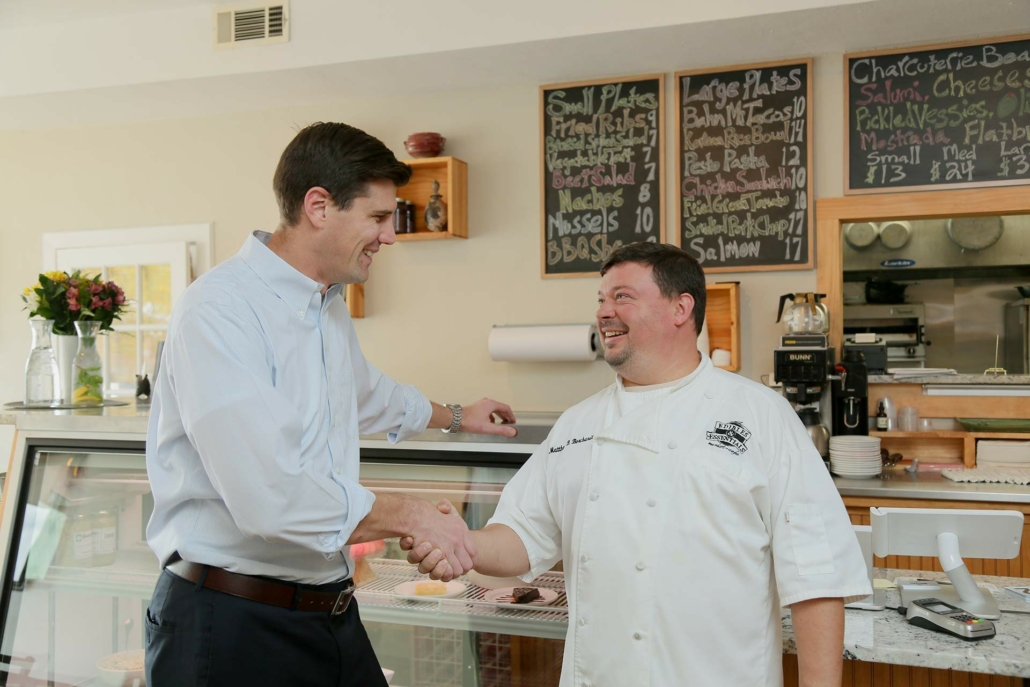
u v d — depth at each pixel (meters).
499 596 2.10
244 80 3.79
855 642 1.73
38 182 4.57
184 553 1.58
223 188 4.28
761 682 1.53
